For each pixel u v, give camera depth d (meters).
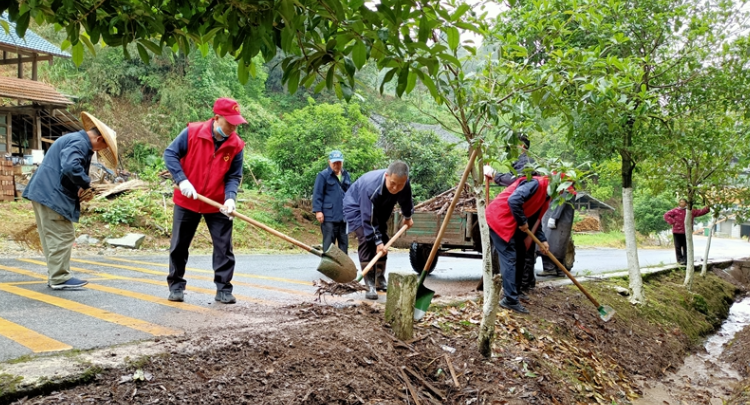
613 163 7.90
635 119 6.01
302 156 15.40
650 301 7.61
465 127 3.76
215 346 3.09
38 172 4.81
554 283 7.04
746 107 6.68
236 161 4.52
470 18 2.39
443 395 3.54
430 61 2.02
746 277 13.06
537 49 5.25
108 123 25.55
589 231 34.44
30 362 2.65
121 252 9.81
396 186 4.79
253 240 13.09
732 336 8.00
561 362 4.61
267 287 5.89
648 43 6.59
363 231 5.38
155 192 13.67
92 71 26.72
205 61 28.48
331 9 1.88
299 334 3.50
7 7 1.93
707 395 5.25
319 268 4.33
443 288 6.70
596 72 4.19
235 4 1.93
